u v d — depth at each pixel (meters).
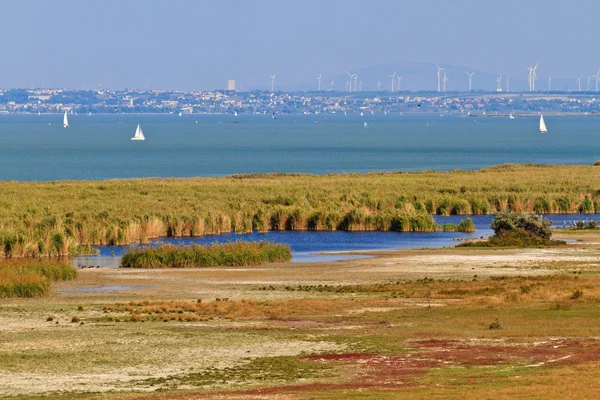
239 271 138.75
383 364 70.81
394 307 102.44
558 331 83.94
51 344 80.12
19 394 61.34
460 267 142.12
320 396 58.34
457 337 82.12
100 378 66.75
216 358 74.06
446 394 57.59
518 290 114.44
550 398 55.44
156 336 84.25
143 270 140.12
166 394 60.84
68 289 119.94
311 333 85.75
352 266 144.62
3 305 105.44
